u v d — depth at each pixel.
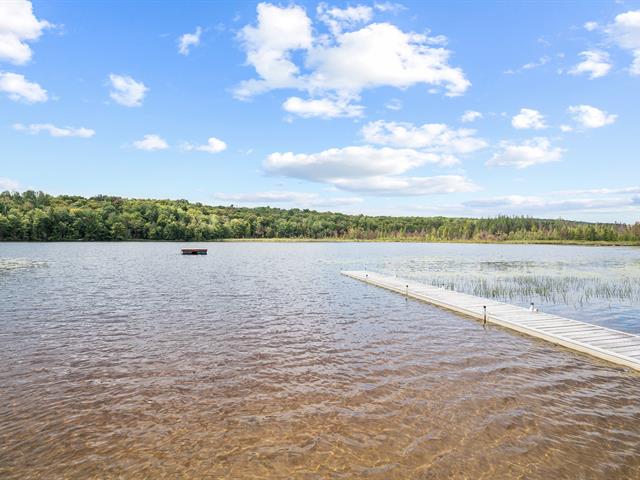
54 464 7.88
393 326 18.55
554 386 11.54
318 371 12.70
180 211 149.25
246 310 22.03
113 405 10.38
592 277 36.53
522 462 7.93
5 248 87.31
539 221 155.00
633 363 12.84
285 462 7.95
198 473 7.62
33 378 12.14
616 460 8.00
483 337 16.66
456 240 147.00
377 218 192.88
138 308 22.44
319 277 37.81
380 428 9.18
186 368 12.99
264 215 188.12
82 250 82.06
